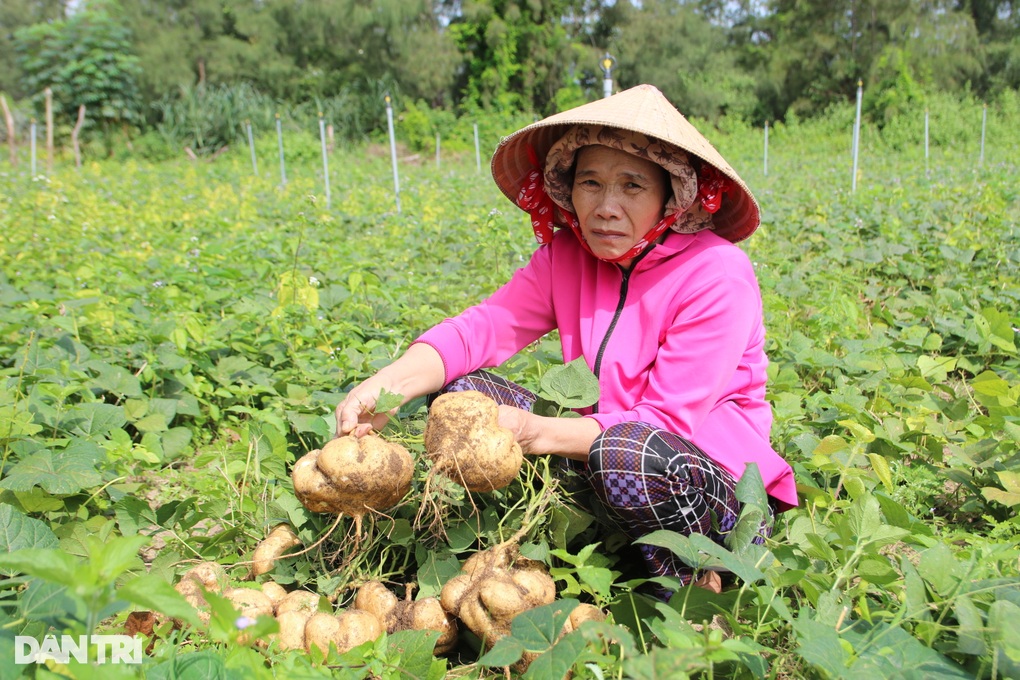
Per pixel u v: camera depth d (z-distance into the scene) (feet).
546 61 104.17
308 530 7.36
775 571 6.37
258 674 4.98
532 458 7.83
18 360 11.48
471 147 91.86
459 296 16.70
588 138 7.18
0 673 5.09
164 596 4.30
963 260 18.58
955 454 9.61
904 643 5.91
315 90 106.63
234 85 99.30
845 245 21.98
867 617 6.18
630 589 6.64
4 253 20.83
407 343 13.30
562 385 7.55
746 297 7.39
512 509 7.32
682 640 4.82
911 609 6.21
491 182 45.44
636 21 119.96
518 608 6.31
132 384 11.10
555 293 8.43
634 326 7.72
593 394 7.51
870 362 12.25
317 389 11.57
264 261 18.47
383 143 92.17
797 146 90.02
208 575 6.66
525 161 8.19
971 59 111.65
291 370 12.42
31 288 15.74
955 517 9.56
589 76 120.06
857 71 112.47
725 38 144.87
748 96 119.24
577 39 114.11
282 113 86.94
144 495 9.47
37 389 9.55
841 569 6.59
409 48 104.53
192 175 53.98
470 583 6.72
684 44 121.29
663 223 7.43
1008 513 9.27
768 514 6.82
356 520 6.76
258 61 106.83
